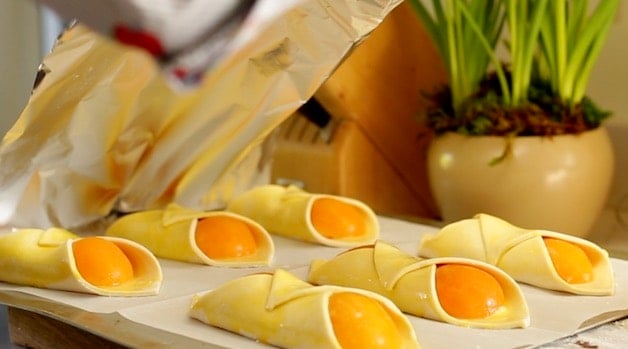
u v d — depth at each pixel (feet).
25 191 3.93
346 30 3.57
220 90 3.86
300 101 3.86
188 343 3.17
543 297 3.49
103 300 3.50
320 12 3.54
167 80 1.82
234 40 1.74
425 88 4.41
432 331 3.29
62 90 3.69
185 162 4.11
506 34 4.56
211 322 3.31
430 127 4.14
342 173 4.27
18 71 4.55
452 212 4.05
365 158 4.31
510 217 3.95
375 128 4.31
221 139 4.04
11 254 3.66
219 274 3.71
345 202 4.06
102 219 4.20
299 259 3.84
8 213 3.95
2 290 3.60
